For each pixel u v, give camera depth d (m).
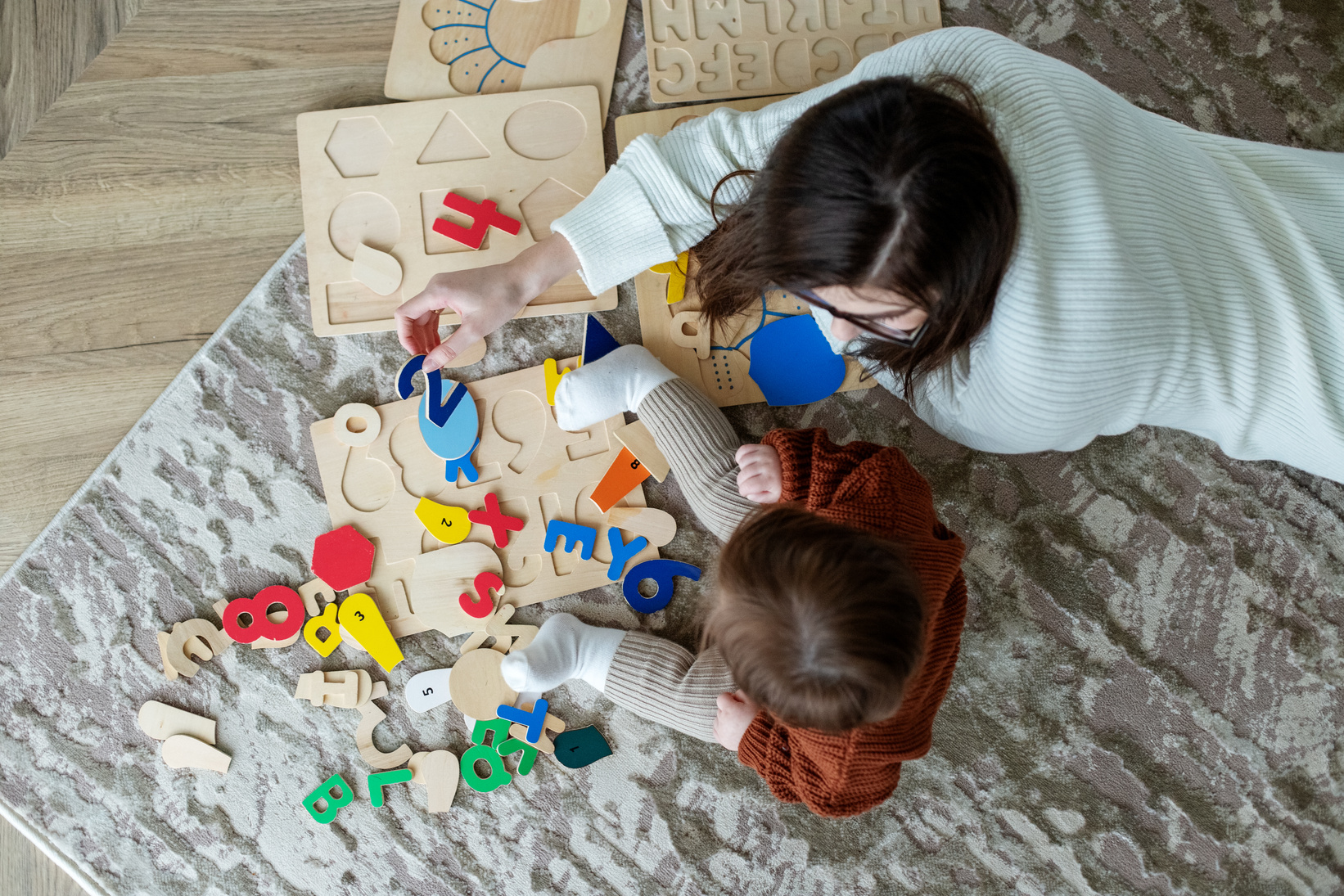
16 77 1.06
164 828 1.04
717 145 0.81
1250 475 1.08
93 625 1.05
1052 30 1.10
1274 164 0.85
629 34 1.08
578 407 0.99
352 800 1.04
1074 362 0.71
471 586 1.04
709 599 1.00
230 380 1.06
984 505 1.07
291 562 1.05
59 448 1.05
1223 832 1.06
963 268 0.59
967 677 1.07
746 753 0.88
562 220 0.85
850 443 0.85
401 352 1.06
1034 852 1.06
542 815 1.05
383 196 1.04
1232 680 1.07
